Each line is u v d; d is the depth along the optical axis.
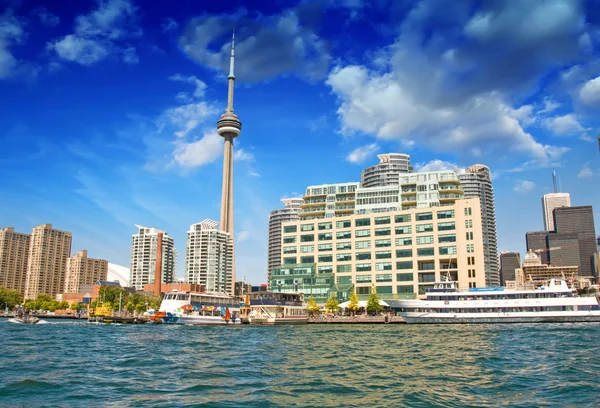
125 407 33.84
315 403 34.81
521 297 132.25
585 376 44.72
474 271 171.88
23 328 130.75
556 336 87.75
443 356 59.66
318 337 91.88
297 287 187.12
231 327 131.75
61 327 136.62
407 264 182.50
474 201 176.50
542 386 40.19
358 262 190.50
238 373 47.75
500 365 51.75
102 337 94.88
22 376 46.38
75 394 38.06
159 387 40.75
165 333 106.75
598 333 94.38
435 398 36.06
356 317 154.00
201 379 44.47
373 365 52.53
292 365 53.09
